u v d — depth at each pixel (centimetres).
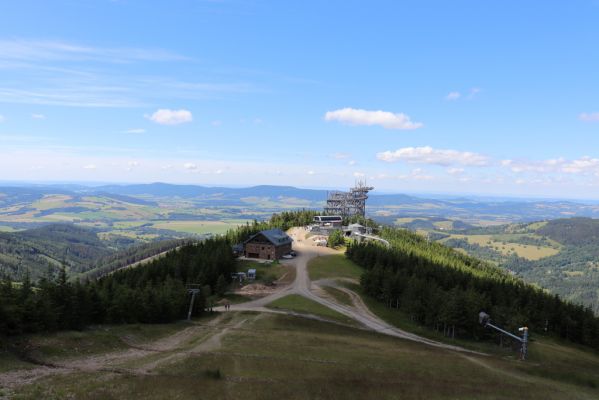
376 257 15962
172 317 8862
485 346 9812
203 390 4072
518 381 6028
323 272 15238
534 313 12812
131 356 5500
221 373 4812
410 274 14775
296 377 4878
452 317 10206
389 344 7956
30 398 3400
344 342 7500
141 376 4372
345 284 13900
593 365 9488
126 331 6981
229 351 6012
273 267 15825
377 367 5812
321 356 6169
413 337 9594
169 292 9144
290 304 11375
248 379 4622
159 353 5788
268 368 5188
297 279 14288
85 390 3738
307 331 8512
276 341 6994
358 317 10781
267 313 10038
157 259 15275
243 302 11581
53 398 3466
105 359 5209
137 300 8175
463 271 17238
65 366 4678
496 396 4891
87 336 6125
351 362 5959
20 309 5700
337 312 10938
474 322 10194
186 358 5347
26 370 4262
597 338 12406
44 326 6091
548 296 14900
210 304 11131
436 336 10038
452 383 5325
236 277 14275
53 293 6706
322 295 12594
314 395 4247
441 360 6844
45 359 4875
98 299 7581
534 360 8950
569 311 13375
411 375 5562
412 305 11225
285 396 4128
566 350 10912
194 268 13462
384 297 12494
